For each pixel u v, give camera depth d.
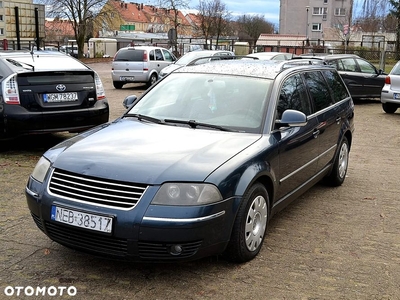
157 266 3.98
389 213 5.49
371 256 4.31
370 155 8.61
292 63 5.79
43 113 7.22
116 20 48.16
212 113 4.72
